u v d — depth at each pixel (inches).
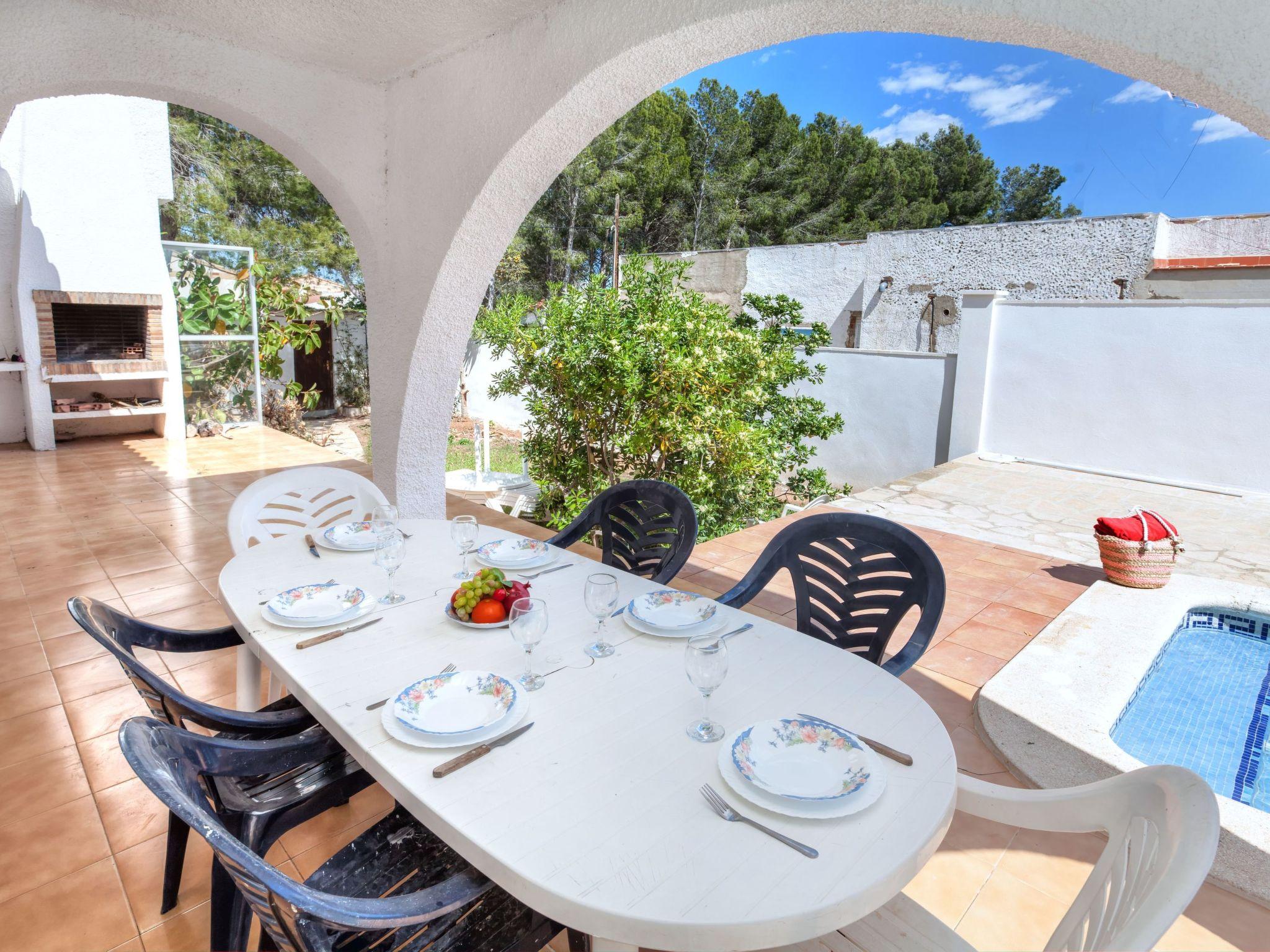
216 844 34.7
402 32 115.9
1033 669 115.9
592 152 786.8
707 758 47.8
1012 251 457.1
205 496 228.7
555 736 50.2
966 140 1116.5
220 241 556.7
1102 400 270.4
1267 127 61.3
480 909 48.7
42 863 74.7
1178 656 137.0
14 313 287.3
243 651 82.6
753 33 88.2
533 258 797.2
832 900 35.5
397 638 65.9
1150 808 38.1
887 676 59.5
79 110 275.4
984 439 303.0
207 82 121.7
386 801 85.5
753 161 906.1
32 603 143.9
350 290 594.2
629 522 103.8
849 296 523.2
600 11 97.7
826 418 331.3
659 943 34.6
